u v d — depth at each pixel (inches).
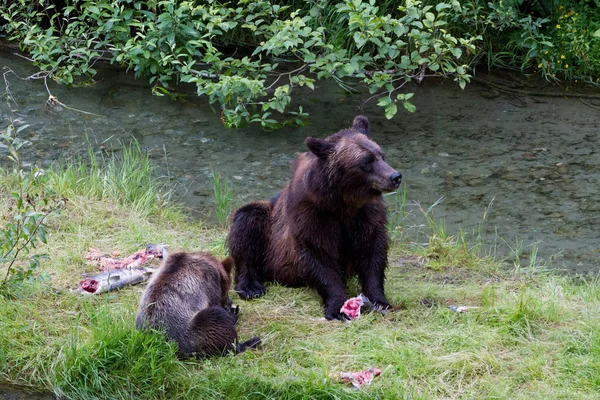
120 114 572.1
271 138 546.6
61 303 314.8
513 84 634.2
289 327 302.8
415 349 282.8
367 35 539.5
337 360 278.7
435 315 312.3
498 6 639.1
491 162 511.5
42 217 325.7
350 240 331.6
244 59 555.2
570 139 543.5
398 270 377.1
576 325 300.7
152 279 288.0
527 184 484.1
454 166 506.6
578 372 268.8
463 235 416.5
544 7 685.9
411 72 625.9
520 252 409.7
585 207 458.0
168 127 556.1
